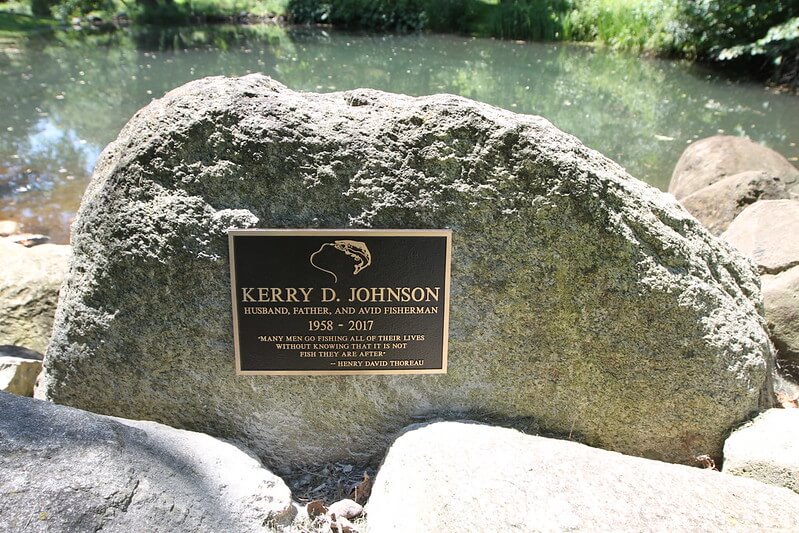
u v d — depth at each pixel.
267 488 2.01
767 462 2.10
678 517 1.86
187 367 2.24
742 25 12.66
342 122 2.14
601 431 2.36
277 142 2.09
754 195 4.56
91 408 2.29
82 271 2.20
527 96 10.27
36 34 16.73
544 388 2.30
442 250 2.17
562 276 2.19
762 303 2.61
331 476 2.33
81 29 18.11
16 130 7.77
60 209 5.49
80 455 1.84
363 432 2.34
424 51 14.70
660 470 2.07
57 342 2.25
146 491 1.81
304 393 2.29
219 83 2.21
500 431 2.22
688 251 2.27
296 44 15.60
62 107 8.98
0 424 1.89
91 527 1.69
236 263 2.13
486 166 2.12
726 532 1.81
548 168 2.12
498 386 2.30
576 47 15.48
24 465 1.78
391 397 2.31
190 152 2.10
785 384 2.92
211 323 2.20
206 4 21.14
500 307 2.22
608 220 2.15
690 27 13.58
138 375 2.24
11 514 1.66
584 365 2.27
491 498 1.90
